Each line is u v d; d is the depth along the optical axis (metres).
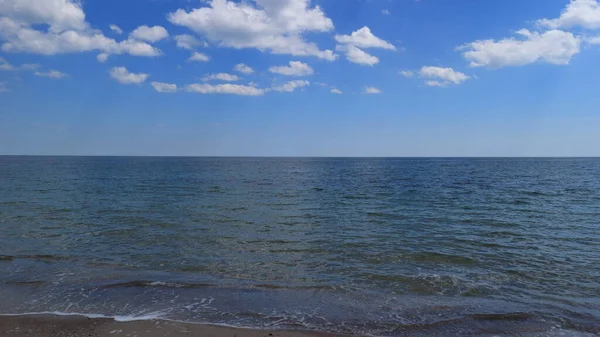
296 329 7.59
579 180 49.78
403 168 94.94
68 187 37.66
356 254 13.33
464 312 8.48
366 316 8.24
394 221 19.78
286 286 10.04
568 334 7.48
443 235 16.38
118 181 46.47
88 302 8.85
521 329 7.70
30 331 7.35
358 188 38.81
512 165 115.81
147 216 20.83
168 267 11.70
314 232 16.95
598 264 12.16
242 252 13.55
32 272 11.05
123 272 11.14
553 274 11.19
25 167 87.94
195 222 19.19
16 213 21.45
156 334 7.27
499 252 13.61
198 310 8.46
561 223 19.11
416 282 10.45
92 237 15.68
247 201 27.88
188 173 67.81
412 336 7.38
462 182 46.75
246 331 7.46
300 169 89.25
